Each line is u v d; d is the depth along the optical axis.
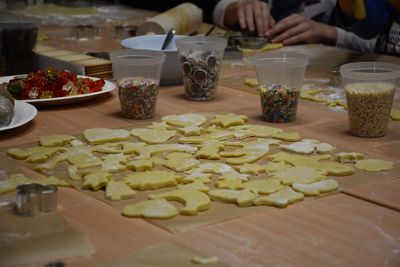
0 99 1.75
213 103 2.06
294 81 1.85
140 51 1.94
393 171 1.49
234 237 1.17
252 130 1.74
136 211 1.25
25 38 2.46
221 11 3.41
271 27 3.19
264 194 1.34
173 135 1.71
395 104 2.02
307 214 1.27
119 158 1.52
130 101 1.86
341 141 1.70
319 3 3.80
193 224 1.21
